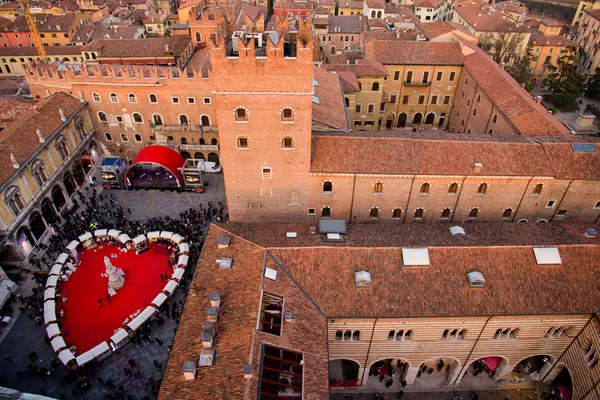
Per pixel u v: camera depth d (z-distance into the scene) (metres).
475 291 41.06
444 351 44.31
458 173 52.59
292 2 133.50
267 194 56.00
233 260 42.53
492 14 125.44
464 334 42.59
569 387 46.59
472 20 124.50
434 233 47.12
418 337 42.50
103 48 96.75
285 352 34.94
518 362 46.41
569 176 52.41
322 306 40.06
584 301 40.88
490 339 43.09
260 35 50.34
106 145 81.50
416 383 48.31
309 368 34.41
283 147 51.50
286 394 32.69
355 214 57.81
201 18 90.69
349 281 41.25
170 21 151.25
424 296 40.72
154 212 70.06
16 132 63.53
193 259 59.53
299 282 41.12
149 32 143.00
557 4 185.00
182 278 55.88
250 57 44.94
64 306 54.06
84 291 56.03
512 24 119.81
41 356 48.97
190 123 78.12
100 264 59.88
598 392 39.03
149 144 80.56
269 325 36.81
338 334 42.12
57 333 49.00
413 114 91.88
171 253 61.50
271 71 45.75
